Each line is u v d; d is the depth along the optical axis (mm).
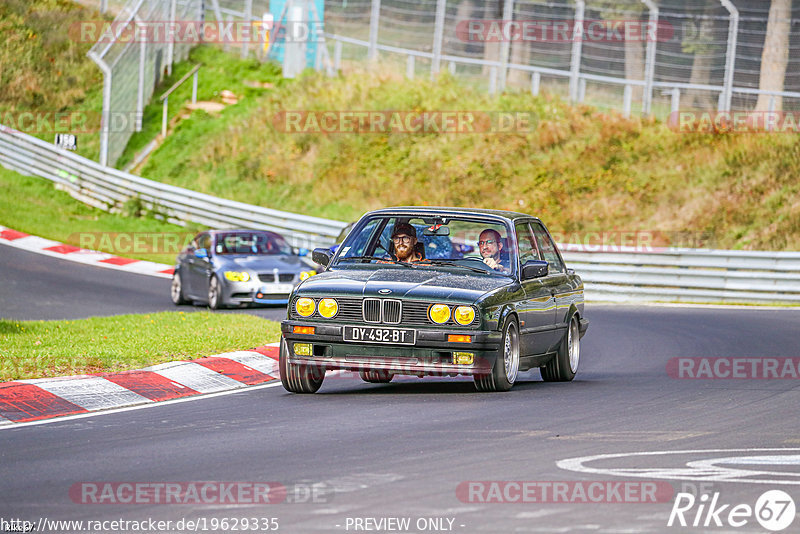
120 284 86312
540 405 35062
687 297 89875
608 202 118875
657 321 71500
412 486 22844
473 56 147125
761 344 57188
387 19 146000
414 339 36219
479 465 25016
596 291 91062
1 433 30297
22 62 146750
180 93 140000
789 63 132250
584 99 135375
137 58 134000
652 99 135875
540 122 130625
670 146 125375
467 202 120812
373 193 123125
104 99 123562
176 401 36812
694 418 32312
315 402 36156
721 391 39156
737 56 131750
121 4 157750
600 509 20844
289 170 126875
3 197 118812
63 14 155875
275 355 47156
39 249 100438
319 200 122812
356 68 142375
